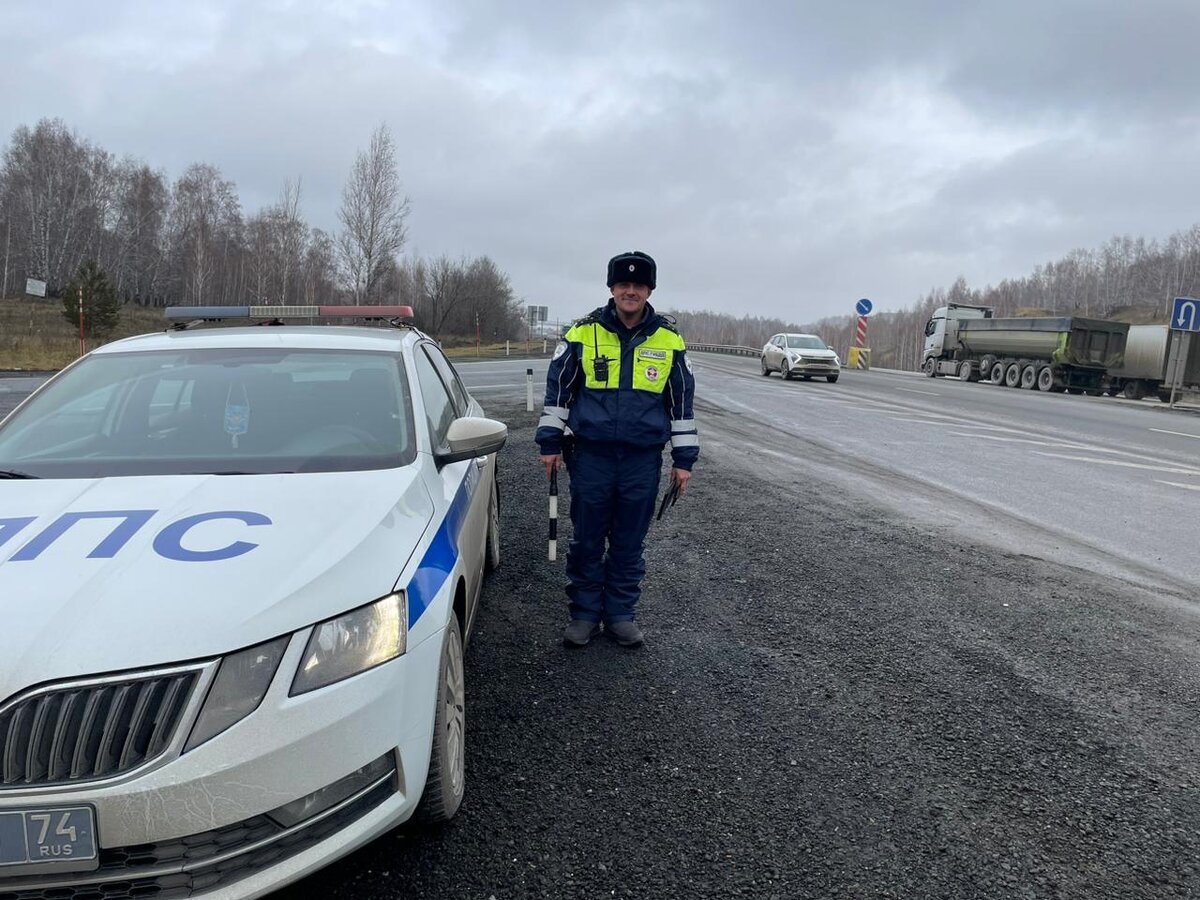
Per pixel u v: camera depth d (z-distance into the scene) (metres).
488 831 2.64
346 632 2.14
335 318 4.79
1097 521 7.29
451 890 2.36
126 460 2.93
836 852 2.58
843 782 2.98
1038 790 2.96
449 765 2.58
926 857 2.56
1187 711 3.63
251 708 1.96
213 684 1.93
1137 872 2.51
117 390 3.38
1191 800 2.93
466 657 4.02
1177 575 5.70
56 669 1.85
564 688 3.71
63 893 1.87
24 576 2.07
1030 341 29.09
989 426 14.86
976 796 2.91
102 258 68.50
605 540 4.32
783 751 3.19
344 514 2.51
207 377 3.48
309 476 2.81
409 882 2.38
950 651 4.25
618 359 3.98
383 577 2.31
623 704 3.57
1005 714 3.56
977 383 31.98
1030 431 14.26
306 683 2.04
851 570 5.64
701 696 3.66
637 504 4.12
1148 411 20.52
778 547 6.17
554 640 4.27
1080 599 5.13
